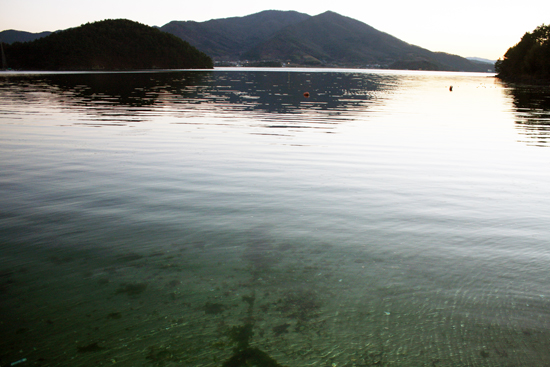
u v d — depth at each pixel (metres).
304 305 2.40
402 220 3.79
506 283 2.64
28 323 2.21
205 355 1.99
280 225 3.62
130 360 1.95
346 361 1.96
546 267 2.86
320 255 3.03
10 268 2.78
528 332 2.16
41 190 4.61
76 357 1.97
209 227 3.56
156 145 7.59
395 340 2.11
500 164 6.38
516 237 3.40
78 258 2.95
